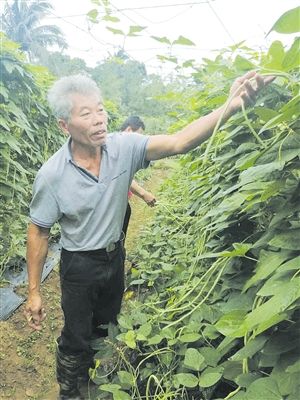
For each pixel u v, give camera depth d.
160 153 1.92
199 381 1.37
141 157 1.97
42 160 4.45
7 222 3.73
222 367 1.40
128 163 1.97
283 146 1.10
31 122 4.29
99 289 2.16
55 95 1.82
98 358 2.10
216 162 1.94
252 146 1.43
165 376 1.75
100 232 2.02
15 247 3.61
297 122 1.09
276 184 1.08
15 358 2.64
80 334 2.17
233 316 1.15
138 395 1.74
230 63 2.36
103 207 1.97
